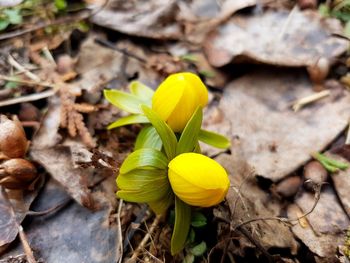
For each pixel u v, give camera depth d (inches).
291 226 4.0
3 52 5.4
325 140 4.6
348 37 5.4
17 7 5.8
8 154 4.1
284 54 5.3
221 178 3.3
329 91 5.1
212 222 4.0
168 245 4.0
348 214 4.1
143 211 4.1
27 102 4.8
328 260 3.8
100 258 3.8
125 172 3.3
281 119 4.9
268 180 4.4
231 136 4.8
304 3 5.8
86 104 4.9
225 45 5.5
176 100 3.6
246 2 5.8
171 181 3.4
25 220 4.0
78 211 4.1
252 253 3.9
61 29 5.7
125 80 5.3
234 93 5.1
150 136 3.8
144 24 5.7
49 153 4.3
